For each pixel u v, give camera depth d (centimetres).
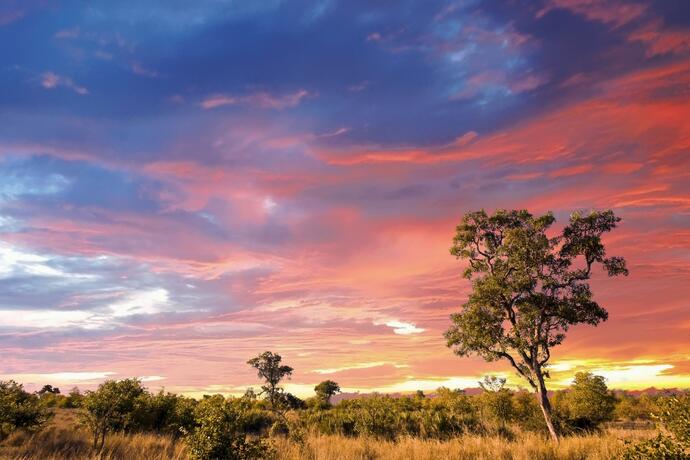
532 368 1966
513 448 1238
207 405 963
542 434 1998
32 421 1529
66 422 2070
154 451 1277
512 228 2080
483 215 2183
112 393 1520
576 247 1972
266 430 2114
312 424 2184
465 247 2195
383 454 1294
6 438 1467
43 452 1259
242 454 938
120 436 1502
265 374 5069
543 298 1936
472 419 2300
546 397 1925
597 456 1084
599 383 2627
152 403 1806
